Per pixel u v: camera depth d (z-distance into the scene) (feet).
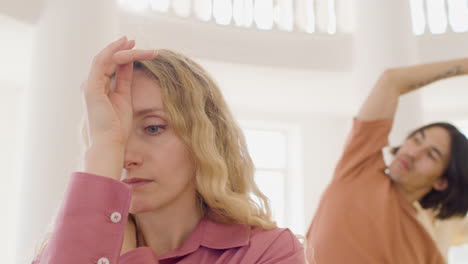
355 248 5.53
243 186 2.70
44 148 9.25
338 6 13.26
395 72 6.56
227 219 2.45
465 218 6.46
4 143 14.37
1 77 13.79
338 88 14.06
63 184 9.07
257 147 17.76
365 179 6.07
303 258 2.37
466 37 12.75
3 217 14.17
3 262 13.93
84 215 2.05
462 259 16.12
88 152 2.18
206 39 12.03
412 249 5.66
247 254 2.26
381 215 5.68
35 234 8.87
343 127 17.43
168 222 2.43
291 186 17.62
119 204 2.10
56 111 9.39
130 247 2.41
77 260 1.98
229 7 12.48
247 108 16.83
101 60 2.28
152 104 2.36
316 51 12.76
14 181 14.34
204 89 2.67
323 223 5.85
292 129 17.83
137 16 11.43
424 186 6.15
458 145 6.15
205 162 2.41
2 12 9.82
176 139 2.38
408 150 6.24
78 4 9.91
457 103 15.21
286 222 17.44
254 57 12.35
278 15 12.88
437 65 6.61
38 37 10.11
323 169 17.20
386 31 11.99
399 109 11.10
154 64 2.49
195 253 2.29
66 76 9.54
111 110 2.24
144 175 2.29
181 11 12.08
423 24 13.26
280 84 13.84
